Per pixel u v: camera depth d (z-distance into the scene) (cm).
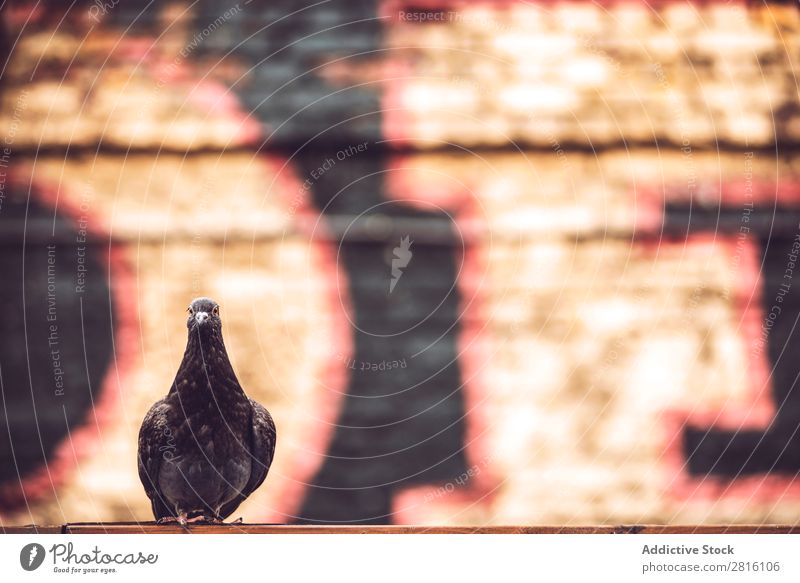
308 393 801
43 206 839
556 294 832
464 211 844
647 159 863
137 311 822
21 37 891
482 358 819
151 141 860
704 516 793
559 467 797
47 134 859
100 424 802
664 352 827
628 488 794
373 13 909
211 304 641
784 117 887
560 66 890
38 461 791
